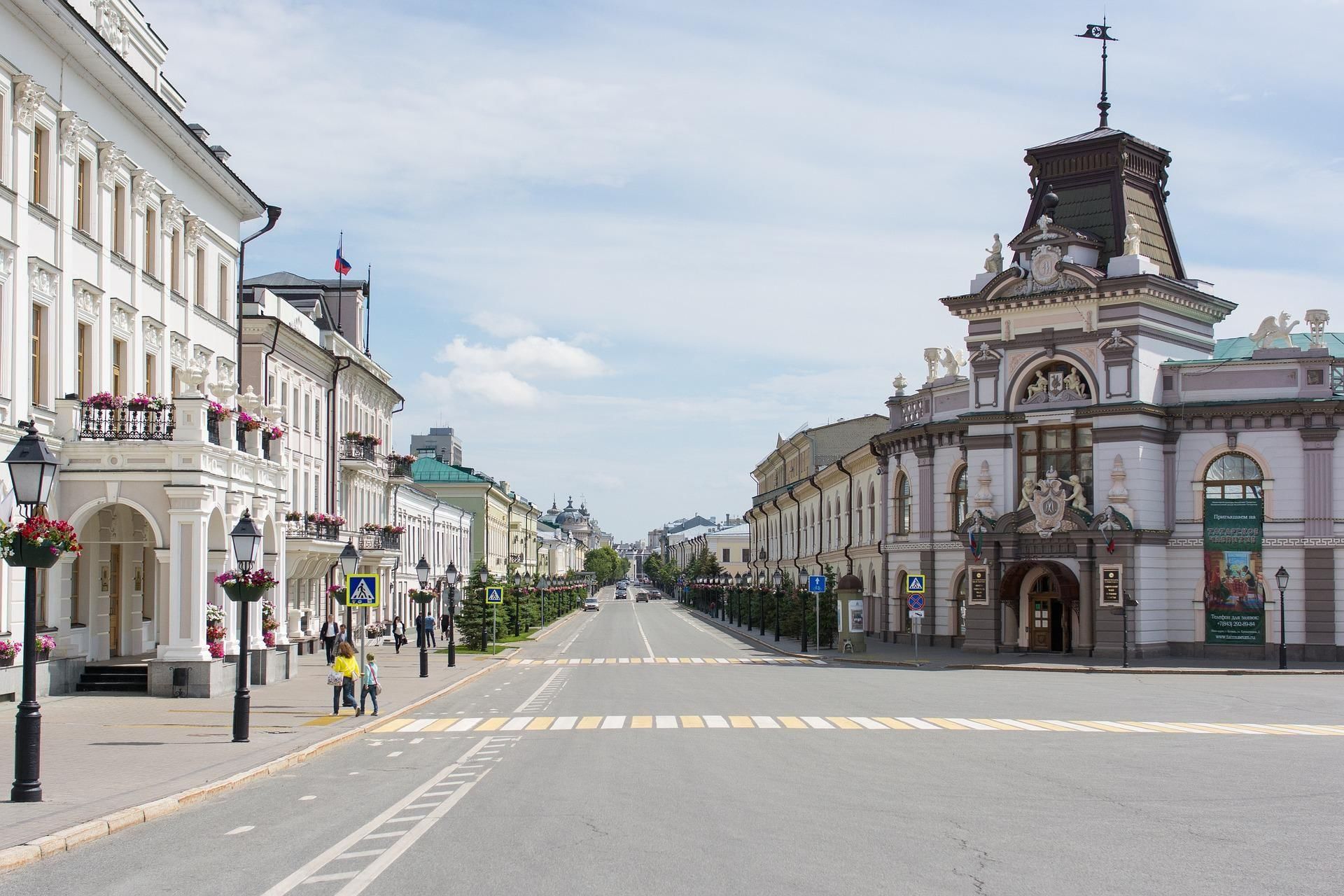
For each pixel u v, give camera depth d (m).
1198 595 46.44
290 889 9.91
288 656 35.88
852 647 51.53
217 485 29.52
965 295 50.38
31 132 26.86
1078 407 47.75
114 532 31.83
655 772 17.25
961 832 12.54
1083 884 10.12
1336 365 45.12
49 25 26.95
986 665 43.78
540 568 165.38
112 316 30.72
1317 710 28.16
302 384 49.72
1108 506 46.03
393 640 65.31
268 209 41.88
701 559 146.38
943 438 54.12
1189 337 48.84
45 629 27.80
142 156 32.84
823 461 89.25
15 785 13.95
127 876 10.49
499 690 34.81
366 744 21.58
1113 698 31.30
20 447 14.34
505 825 12.91
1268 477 45.41
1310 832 12.65
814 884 10.05
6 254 25.66
